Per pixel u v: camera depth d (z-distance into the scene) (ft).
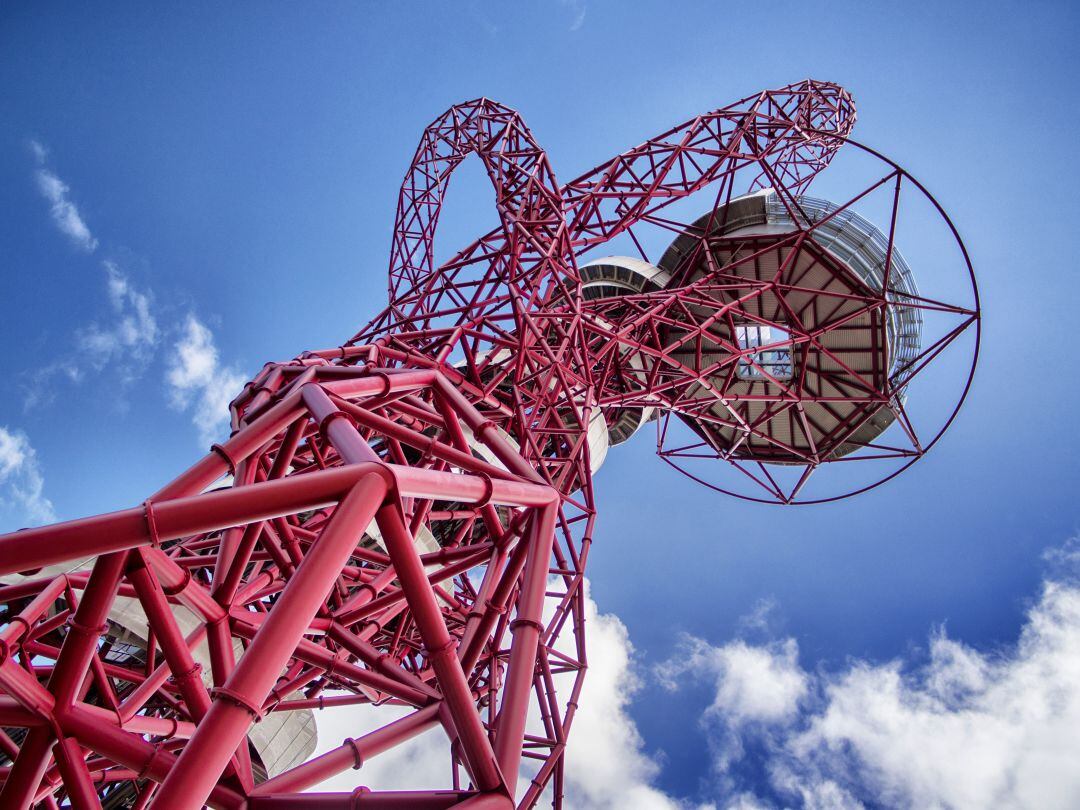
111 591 42.29
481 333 100.17
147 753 41.11
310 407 52.75
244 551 55.21
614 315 156.25
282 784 47.88
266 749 110.22
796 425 158.40
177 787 28.99
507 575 59.98
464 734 41.32
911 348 147.84
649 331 133.80
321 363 90.84
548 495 57.82
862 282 136.15
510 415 103.24
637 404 140.36
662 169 120.26
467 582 122.83
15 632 57.77
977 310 118.83
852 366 147.23
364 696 84.33
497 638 78.84
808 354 148.77
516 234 100.99
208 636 52.03
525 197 103.96
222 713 30.63
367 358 91.09
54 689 41.09
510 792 41.73
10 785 40.70
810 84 144.77
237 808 43.73
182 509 34.86
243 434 53.06
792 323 145.69
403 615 81.10
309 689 87.40
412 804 42.50
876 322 141.18
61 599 96.68
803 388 149.38
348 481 38.55
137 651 105.81
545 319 108.47
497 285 108.58
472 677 81.87
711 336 130.11
